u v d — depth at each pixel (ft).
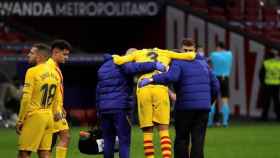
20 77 215.31
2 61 215.51
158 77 107.76
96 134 112.57
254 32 248.32
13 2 236.02
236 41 238.27
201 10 248.32
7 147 153.58
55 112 101.35
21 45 225.76
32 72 97.19
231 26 237.86
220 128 198.59
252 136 174.81
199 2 255.70
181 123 109.29
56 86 98.84
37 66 97.71
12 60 216.13
